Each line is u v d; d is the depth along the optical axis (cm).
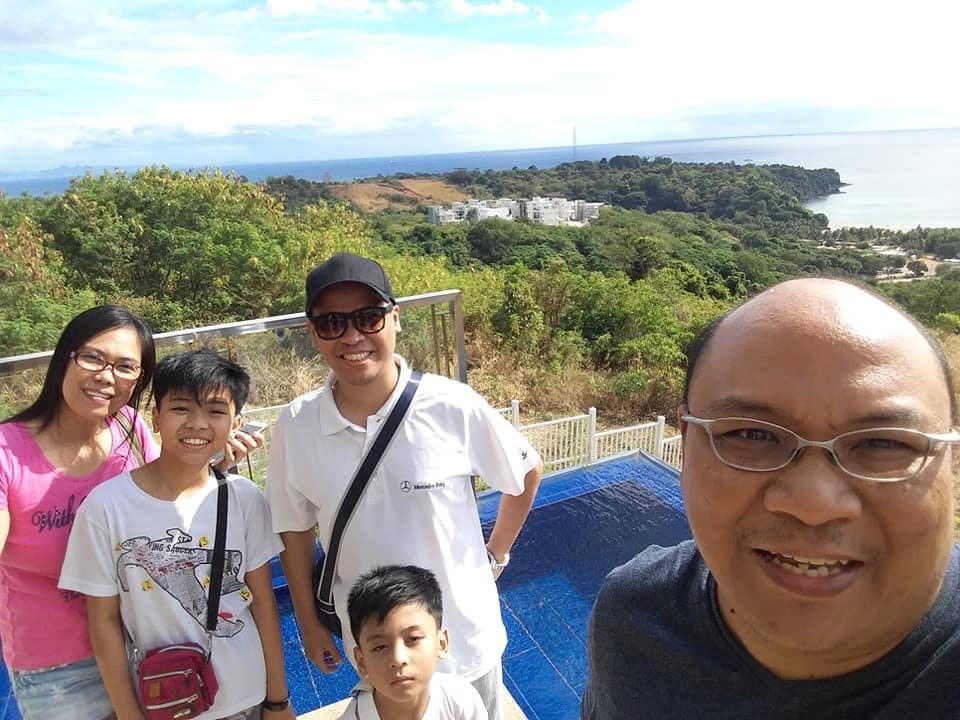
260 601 175
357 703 161
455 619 167
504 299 1251
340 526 164
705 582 92
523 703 312
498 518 206
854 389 65
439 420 166
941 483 66
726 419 72
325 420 164
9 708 272
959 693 70
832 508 64
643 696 94
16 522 156
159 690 154
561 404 1045
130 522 156
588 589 407
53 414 163
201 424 156
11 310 938
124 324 167
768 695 79
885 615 68
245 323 301
